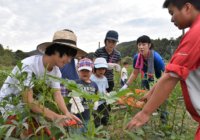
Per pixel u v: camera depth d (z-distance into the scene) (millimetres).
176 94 1818
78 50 1648
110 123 1630
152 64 2531
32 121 1446
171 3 1239
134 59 2635
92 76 2701
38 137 1413
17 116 1399
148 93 1603
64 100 1729
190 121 2172
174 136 1745
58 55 1558
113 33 2967
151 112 1232
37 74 1565
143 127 1620
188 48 1166
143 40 2527
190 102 1239
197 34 1162
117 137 1555
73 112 1931
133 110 1621
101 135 1488
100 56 3021
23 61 1583
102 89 2682
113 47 3000
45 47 1657
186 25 1248
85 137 1300
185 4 1213
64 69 2293
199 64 1184
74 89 1268
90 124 1317
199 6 1211
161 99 1215
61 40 1584
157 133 1662
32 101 1419
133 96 1597
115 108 1677
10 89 1491
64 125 1475
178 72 1173
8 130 1335
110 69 2973
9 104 1443
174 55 1203
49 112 1471
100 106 1977
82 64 2328
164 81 1206
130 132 1356
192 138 1828
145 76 2561
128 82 2652
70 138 1243
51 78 1375
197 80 1213
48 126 1358
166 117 1886
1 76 1601
